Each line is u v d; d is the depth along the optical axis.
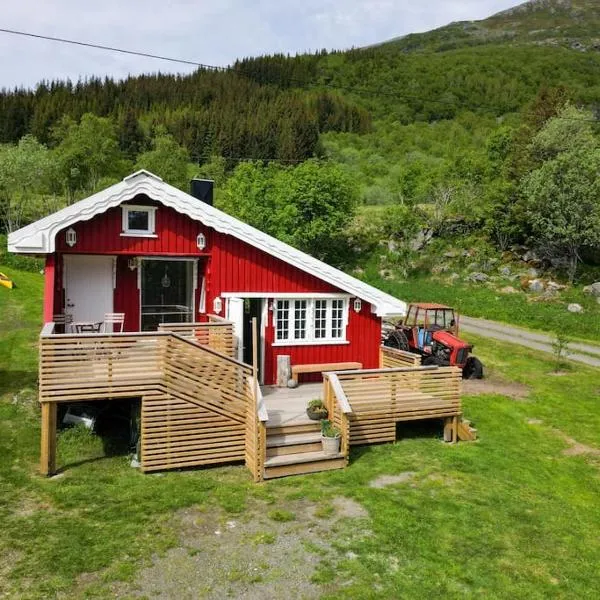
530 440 13.61
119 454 11.24
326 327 15.55
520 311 33.78
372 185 77.38
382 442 12.52
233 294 14.41
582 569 8.10
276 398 13.41
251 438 10.69
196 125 106.31
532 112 52.19
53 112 107.44
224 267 14.39
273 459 10.63
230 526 8.64
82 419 12.18
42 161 48.44
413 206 51.50
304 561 7.80
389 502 9.70
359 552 8.09
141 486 9.88
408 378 12.53
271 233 47.81
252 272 14.68
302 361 15.27
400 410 12.54
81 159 52.59
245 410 11.13
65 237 12.87
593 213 36.41
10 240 12.05
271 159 95.38
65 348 9.96
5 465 10.37
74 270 14.34
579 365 22.69
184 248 14.10
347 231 51.19
